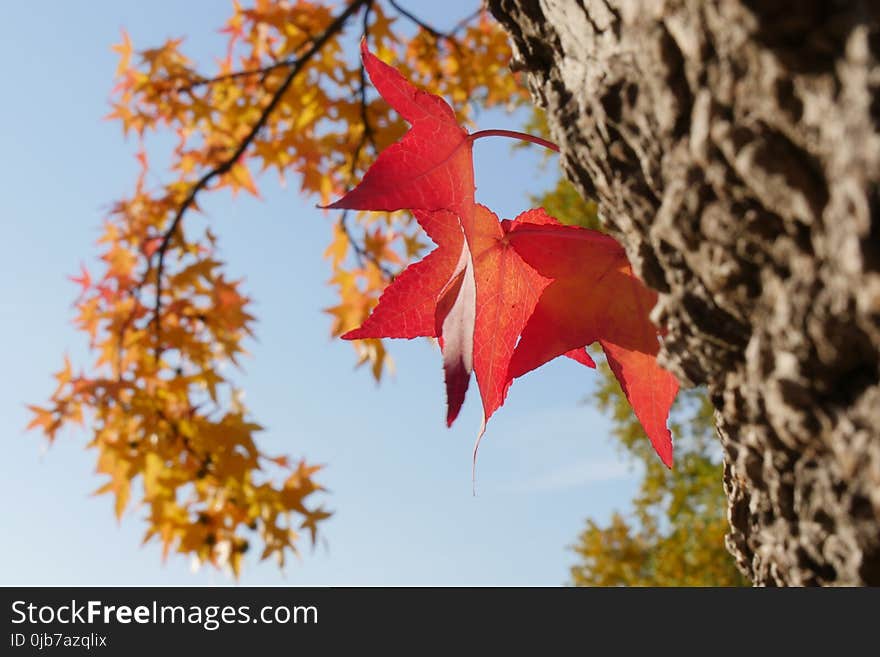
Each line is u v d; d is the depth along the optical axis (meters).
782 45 0.43
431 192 0.67
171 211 4.02
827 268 0.44
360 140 4.11
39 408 3.57
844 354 0.44
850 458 0.45
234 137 4.18
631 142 0.53
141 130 4.04
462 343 0.66
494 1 0.70
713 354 0.54
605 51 0.55
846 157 0.40
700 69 0.47
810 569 0.51
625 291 0.73
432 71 4.36
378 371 3.85
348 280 4.01
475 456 0.70
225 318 3.81
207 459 3.58
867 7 0.40
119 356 3.71
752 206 0.46
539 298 0.75
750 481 0.56
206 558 3.58
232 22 4.07
